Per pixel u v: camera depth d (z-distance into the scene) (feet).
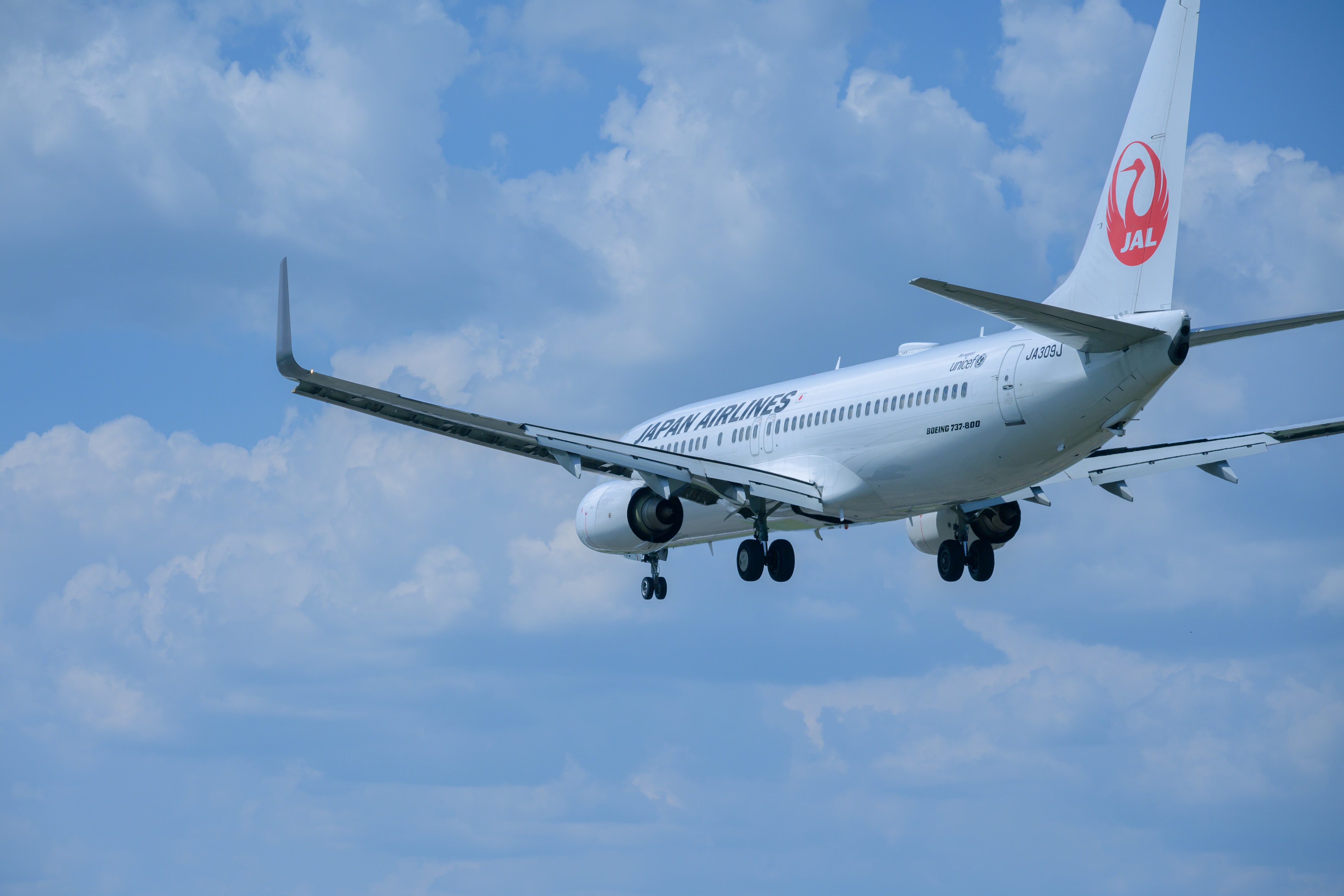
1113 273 258.57
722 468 291.38
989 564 327.06
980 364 273.13
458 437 273.13
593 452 276.62
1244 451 296.10
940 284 221.05
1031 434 263.29
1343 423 290.35
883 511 305.53
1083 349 246.06
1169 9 256.93
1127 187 258.37
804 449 314.14
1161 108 255.29
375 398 253.03
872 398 296.71
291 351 244.42
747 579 328.08
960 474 279.49
